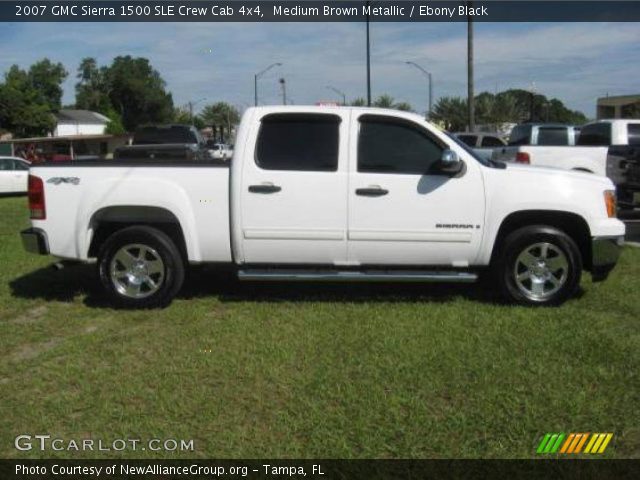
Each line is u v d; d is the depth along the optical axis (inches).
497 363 186.9
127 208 248.1
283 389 171.8
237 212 242.2
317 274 245.9
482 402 162.2
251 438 147.5
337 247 244.5
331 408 160.7
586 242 252.5
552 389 169.2
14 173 938.7
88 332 223.1
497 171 243.8
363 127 243.4
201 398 167.5
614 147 442.0
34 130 2404.0
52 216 248.5
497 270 248.5
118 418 158.4
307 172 241.1
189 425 154.3
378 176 241.1
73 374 185.0
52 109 2851.9
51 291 277.9
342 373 181.6
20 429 154.6
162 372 185.0
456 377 177.6
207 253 248.5
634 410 157.5
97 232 257.1
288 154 242.8
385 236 242.8
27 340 217.5
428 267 249.3
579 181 246.1
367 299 258.1
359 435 146.9
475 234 243.6
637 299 253.6
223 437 148.2
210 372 184.4
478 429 149.3
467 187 241.8
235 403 164.9
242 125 244.5
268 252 245.9
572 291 244.8
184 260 256.2
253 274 246.4
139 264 248.8
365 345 203.3
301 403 163.5
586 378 175.8
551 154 550.0
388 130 243.6
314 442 144.6
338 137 242.7
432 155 243.6
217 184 243.6
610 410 157.6
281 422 154.4
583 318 229.1
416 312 237.9
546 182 243.6
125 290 249.6
